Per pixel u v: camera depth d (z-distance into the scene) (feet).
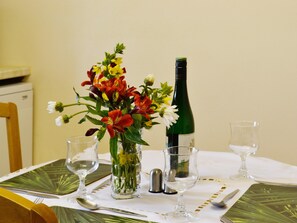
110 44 9.29
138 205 4.08
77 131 9.86
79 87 9.72
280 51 8.09
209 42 8.51
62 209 3.94
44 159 10.26
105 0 9.18
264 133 8.42
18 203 2.34
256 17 8.14
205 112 8.75
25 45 10.02
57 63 9.81
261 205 3.99
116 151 4.01
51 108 4.15
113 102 4.04
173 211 3.90
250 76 8.35
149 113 3.97
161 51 8.88
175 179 3.79
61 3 9.55
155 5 8.79
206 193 4.35
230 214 3.78
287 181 4.66
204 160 5.49
